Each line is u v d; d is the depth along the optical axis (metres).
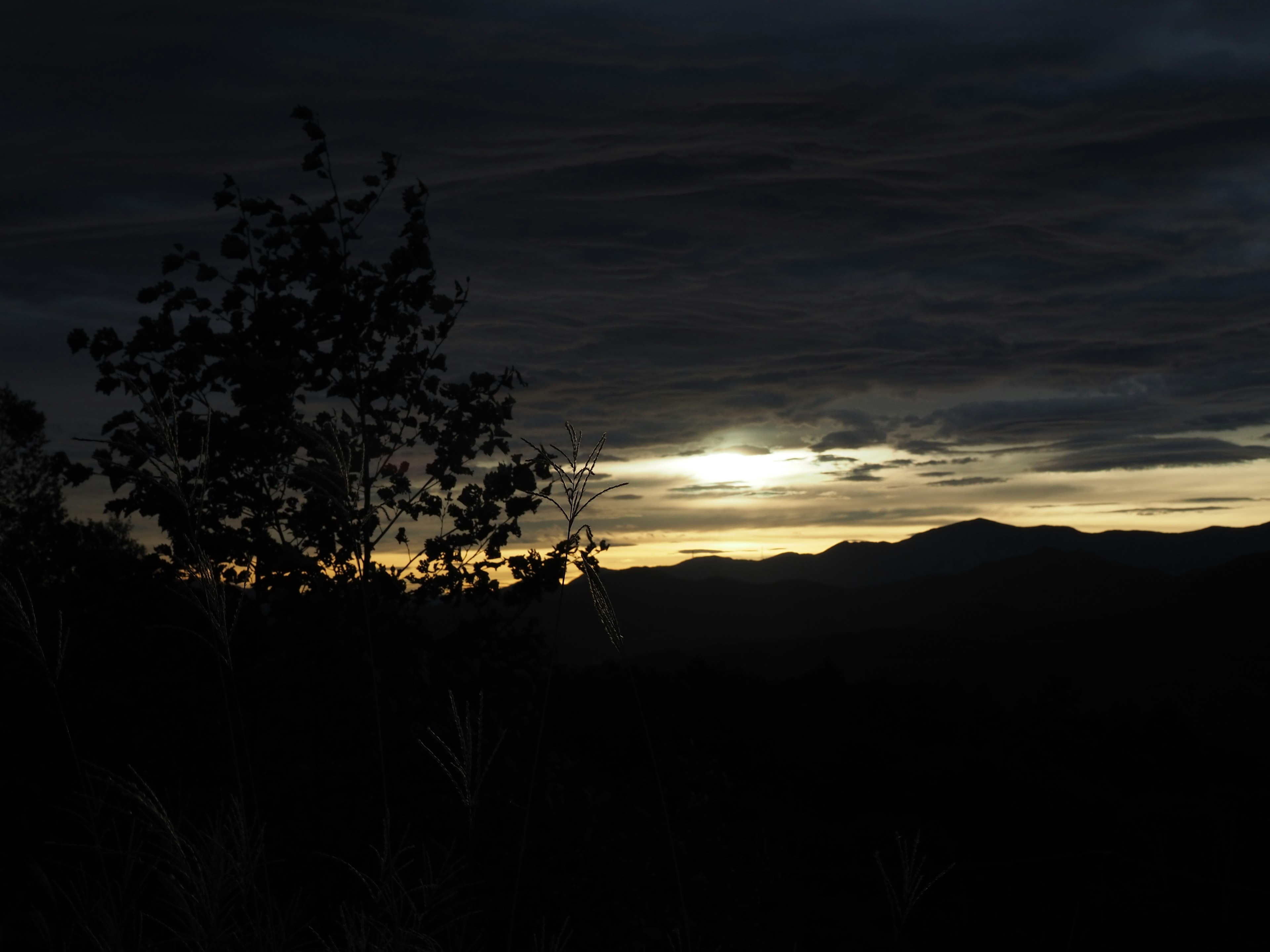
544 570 4.96
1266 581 174.25
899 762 17.11
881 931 9.49
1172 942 9.58
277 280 5.06
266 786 4.03
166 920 1.79
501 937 3.86
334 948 1.56
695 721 17.98
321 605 4.25
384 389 4.94
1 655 4.30
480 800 4.13
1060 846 11.44
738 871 6.88
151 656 4.50
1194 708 124.88
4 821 3.50
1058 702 30.44
